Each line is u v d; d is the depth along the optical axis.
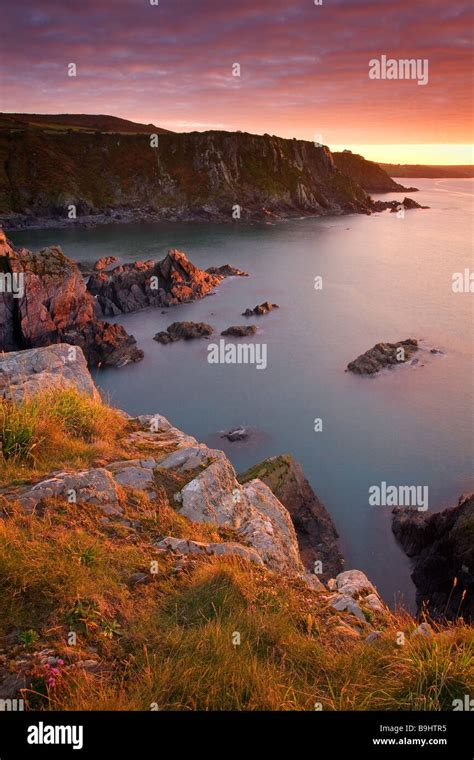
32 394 12.92
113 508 9.36
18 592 6.41
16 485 9.17
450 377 71.19
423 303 107.06
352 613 8.56
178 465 11.91
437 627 7.38
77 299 86.62
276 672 5.94
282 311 103.38
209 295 116.19
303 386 70.00
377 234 196.38
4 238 84.31
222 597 7.21
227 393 68.69
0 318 81.69
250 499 12.94
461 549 32.66
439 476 49.59
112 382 73.25
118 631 6.34
